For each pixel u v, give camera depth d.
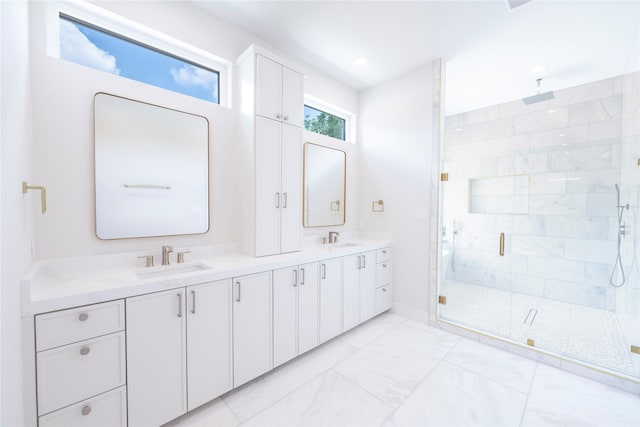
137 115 1.73
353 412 1.54
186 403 1.46
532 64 2.70
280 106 2.18
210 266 1.72
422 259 2.82
